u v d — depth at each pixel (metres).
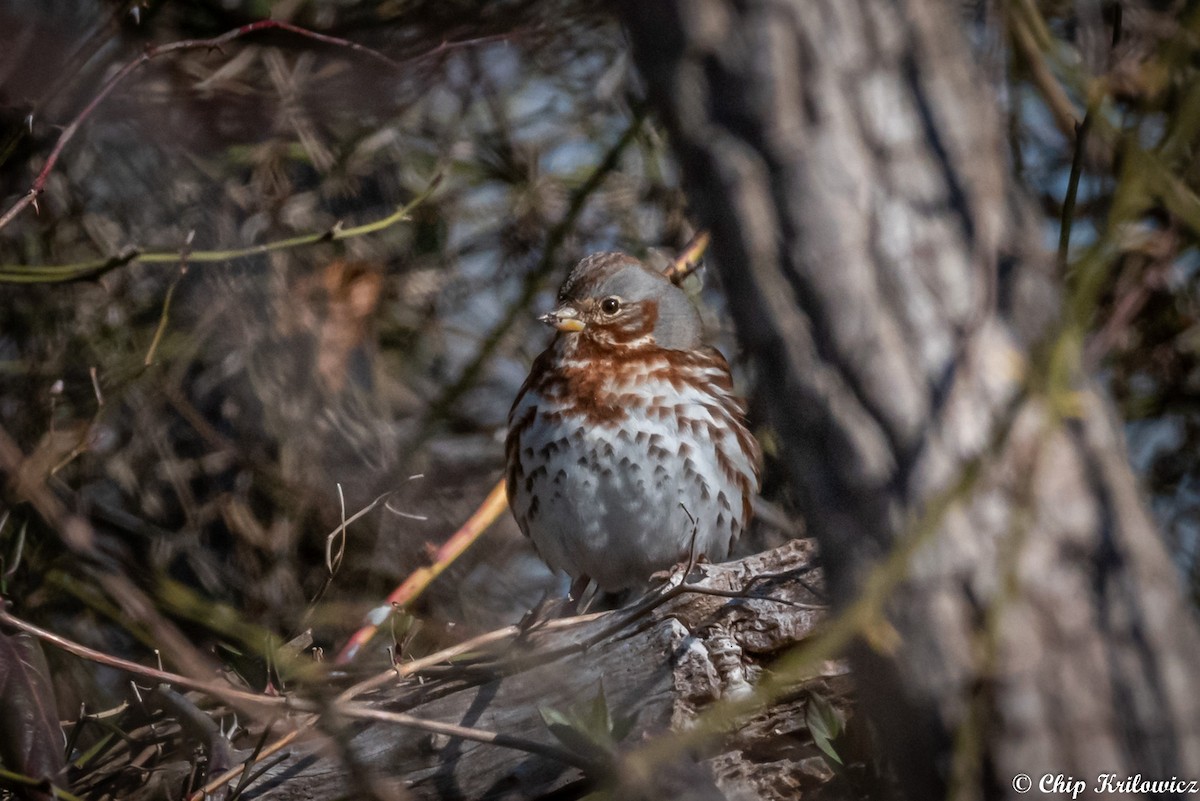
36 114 10.16
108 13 10.30
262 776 7.38
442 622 10.43
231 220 12.16
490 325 13.00
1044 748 4.34
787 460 4.68
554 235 11.38
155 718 8.10
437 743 7.38
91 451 11.35
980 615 4.35
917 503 4.35
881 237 4.33
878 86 4.34
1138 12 8.08
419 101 11.73
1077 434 4.49
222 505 12.16
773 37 4.27
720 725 4.67
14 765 7.10
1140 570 4.49
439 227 12.66
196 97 11.17
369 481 12.18
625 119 12.66
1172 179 4.55
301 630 8.96
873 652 4.57
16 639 7.42
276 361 12.21
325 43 10.95
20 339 11.91
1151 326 11.32
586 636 7.56
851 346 4.36
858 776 6.81
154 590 10.17
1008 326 4.42
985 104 4.51
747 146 4.33
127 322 11.94
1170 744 4.40
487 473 12.80
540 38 11.38
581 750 6.42
